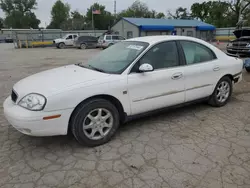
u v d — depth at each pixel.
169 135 3.29
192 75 3.70
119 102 3.08
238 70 4.49
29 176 2.42
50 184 2.29
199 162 2.63
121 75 3.07
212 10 50.72
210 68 3.95
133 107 3.20
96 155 2.80
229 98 4.63
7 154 2.84
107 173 2.46
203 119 3.84
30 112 2.58
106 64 3.45
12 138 3.27
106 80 2.95
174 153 2.82
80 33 33.91
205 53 4.00
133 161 2.66
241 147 2.94
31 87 2.83
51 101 2.59
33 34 29.69
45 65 11.41
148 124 3.67
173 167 2.54
